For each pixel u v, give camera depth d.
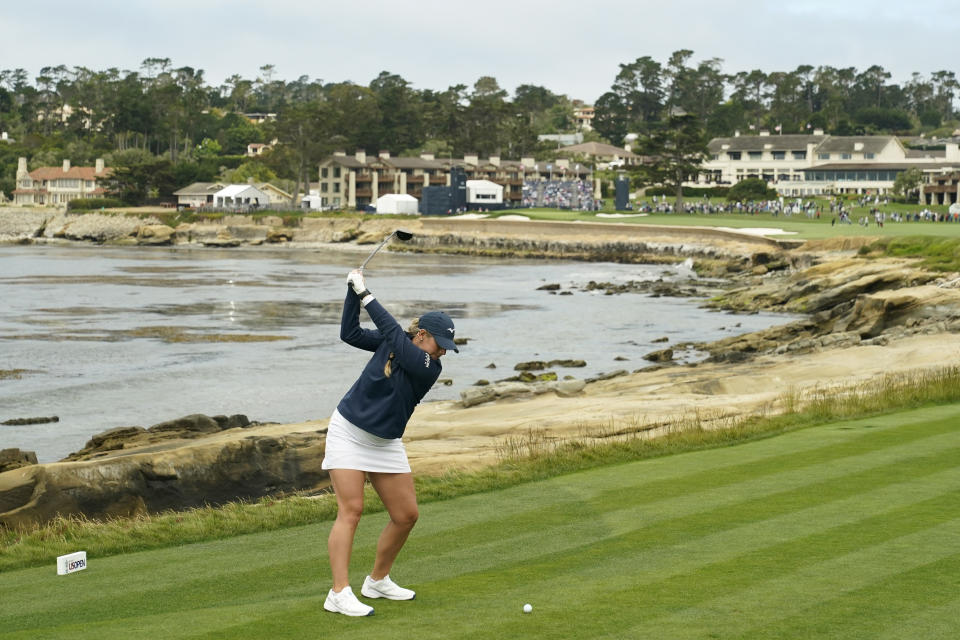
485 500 13.00
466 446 18.28
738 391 26.97
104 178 194.50
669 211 158.38
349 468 8.17
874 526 10.70
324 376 41.31
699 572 9.13
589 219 144.00
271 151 191.50
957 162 192.38
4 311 63.69
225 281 88.19
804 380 28.31
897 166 190.25
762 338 47.69
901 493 12.34
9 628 8.12
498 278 93.69
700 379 28.95
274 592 9.00
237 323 58.72
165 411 34.50
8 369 42.88
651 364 43.62
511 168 197.12
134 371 42.47
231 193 180.75
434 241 143.88
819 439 16.72
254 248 150.62
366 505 12.82
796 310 63.44
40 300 70.50
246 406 35.22
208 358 45.94
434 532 11.22
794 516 11.30
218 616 8.01
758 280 85.88
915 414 19.25
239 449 16.73
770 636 7.34
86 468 15.16
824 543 10.04
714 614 7.86
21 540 12.08
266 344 50.47
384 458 8.27
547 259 125.44
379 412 8.12
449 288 82.69
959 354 30.88
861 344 38.81
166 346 49.59
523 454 16.56
